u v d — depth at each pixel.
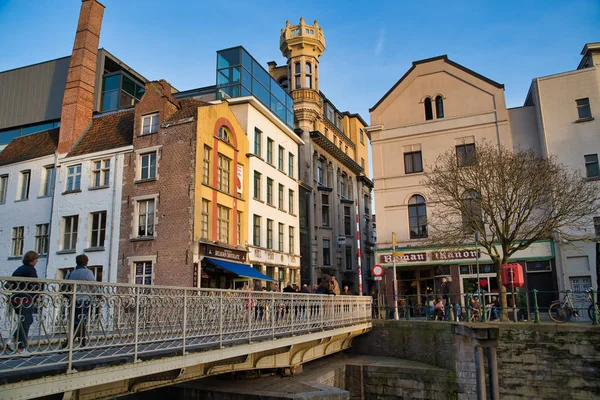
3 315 5.69
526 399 16.64
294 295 13.61
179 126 21.89
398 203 28.97
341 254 40.94
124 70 30.70
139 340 7.68
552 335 16.61
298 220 32.34
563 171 23.72
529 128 27.38
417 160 29.27
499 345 17.17
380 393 18.77
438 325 19.67
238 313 10.63
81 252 23.02
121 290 7.44
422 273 28.05
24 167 26.89
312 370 17.66
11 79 33.09
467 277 26.30
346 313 18.67
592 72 26.27
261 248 26.25
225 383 14.70
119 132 24.66
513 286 18.31
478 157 22.89
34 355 6.11
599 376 15.87
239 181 24.72
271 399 12.98
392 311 26.72
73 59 26.88
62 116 26.00
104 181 23.56
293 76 38.84
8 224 26.56
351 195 45.66
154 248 21.08
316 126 39.06
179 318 8.67
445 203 24.59
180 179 21.25
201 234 21.11
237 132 25.02
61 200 24.38
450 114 28.91
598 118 25.73
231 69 27.19
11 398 5.73
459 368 17.84
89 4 27.62
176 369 8.82
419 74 30.09
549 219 20.97
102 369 6.91
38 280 6.12
